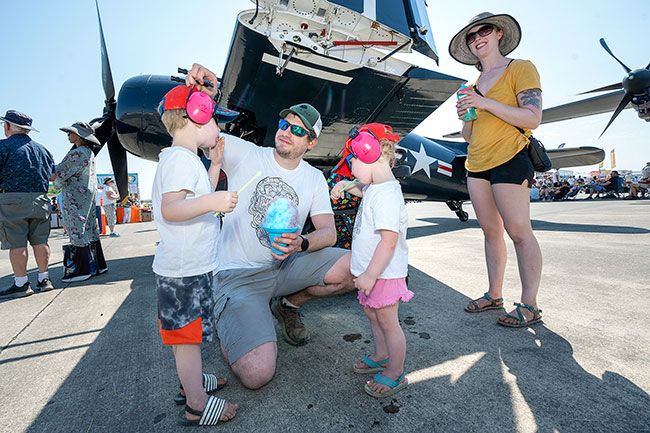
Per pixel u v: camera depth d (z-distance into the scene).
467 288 2.81
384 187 1.42
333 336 1.94
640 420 1.12
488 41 2.14
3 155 3.03
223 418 1.21
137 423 1.25
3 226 3.07
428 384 1.40
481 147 2.11
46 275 3.37
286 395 1.38
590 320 1.99
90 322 2.39
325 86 3.36
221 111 1.45
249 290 1.67
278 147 1.71
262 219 1.75
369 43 3.23
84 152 3.72
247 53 3.01
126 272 4.07
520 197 1.98
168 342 1.20
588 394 1.28
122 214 16.16
